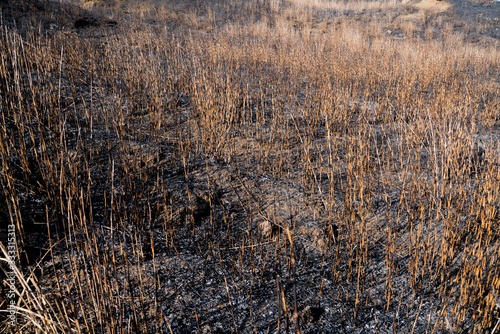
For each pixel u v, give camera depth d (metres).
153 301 1.56
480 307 1.47
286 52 7.08
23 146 2.24
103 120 3.42
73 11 8.98
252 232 2.16
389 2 15.93
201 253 1.95
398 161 2.92
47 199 2.05
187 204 2.32
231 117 3.60
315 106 4.20
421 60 6.70
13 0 7.99
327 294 1.70
